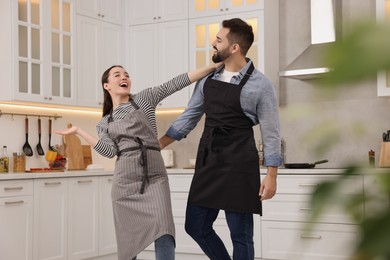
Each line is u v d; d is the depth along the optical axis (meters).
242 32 3.07
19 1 5.18
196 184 3.15
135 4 6.38
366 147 5.45
